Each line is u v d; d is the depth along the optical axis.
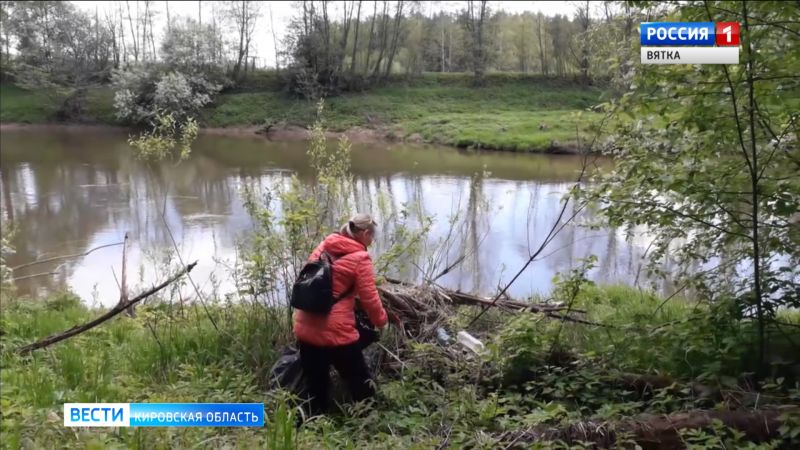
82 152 30.30
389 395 4.98
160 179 22.20
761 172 4.80
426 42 57.56
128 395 5.14
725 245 5.52
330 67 46.47
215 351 6.17
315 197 7.12
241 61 49.00
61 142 34.72
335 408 5.26
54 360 6.01
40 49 46.09
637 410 4.86
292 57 46.94
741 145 4.73
